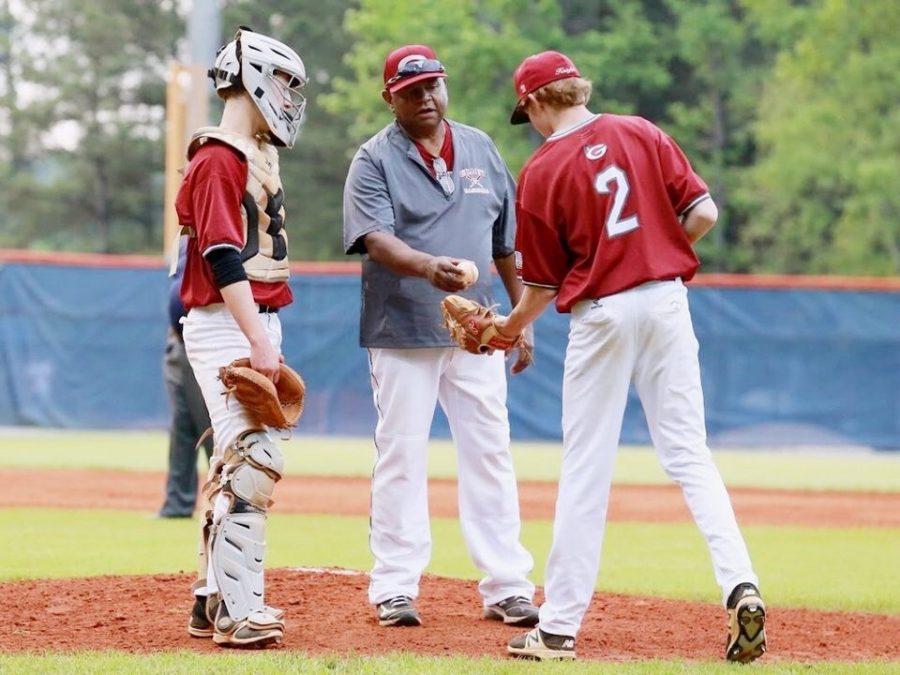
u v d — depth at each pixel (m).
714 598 21.66
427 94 18.09
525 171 15.92
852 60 108.62
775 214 116.69
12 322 62.94
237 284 15.41
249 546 15.84
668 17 126.19
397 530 18.09
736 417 61.41
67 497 38.03
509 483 18.55
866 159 107.81
